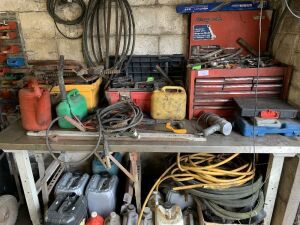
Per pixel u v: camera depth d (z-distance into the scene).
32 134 1.46
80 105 1.54
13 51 1.92
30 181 1.57
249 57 1.72
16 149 1.39
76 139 1.41
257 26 1.78
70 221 1.46
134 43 1.89
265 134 1.44
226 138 1.42
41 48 1.96
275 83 1.55
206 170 1.51
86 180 1.82
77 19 1.84
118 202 1.87
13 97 2.05
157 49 1.93
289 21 1.56
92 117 1.54
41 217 1.74
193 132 1.47
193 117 1.64
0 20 1.89
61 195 1.64
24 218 1.95
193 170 1.53
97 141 1.39
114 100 1.65
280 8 1.68
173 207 1.60
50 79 1.63
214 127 1.41
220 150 1.34
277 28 1.70
